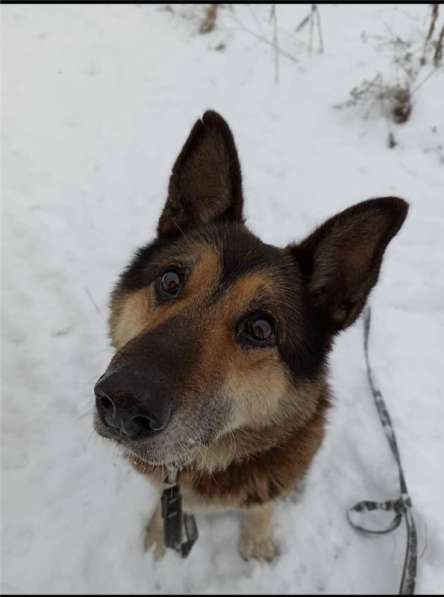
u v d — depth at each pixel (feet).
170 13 3.44
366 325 1.99
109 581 1.50
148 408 0.88
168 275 1.19
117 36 3.25
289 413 1.22
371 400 1.83
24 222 2.32
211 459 1.26
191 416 0.98
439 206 2.36
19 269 2.16
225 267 1.15
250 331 1.11
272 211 2.40
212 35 3.28
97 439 1.74
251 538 1.58
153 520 1.59
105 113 2.83
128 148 2.67
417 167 2.51
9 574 1.49
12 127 2.68
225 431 1.11
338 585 1.53
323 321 1.26
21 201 2.39
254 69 3.03
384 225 1.11
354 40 3.12
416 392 1.83
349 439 1.76
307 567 1.56
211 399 1.03
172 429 0.95
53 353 1.95
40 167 2.55
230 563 1.58
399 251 2.23
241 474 1.31
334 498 1.67
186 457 1.10
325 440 1.77
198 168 1.30
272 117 2.79
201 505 1.40
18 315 2.03
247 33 3.26
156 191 2.50
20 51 3.05
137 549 1.57
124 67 3.07
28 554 1.52
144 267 1.29
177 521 1.39
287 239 2.30
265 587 1.53
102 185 2.51
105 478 1.68
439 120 2.63
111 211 2.41
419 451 1.68
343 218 1.17
